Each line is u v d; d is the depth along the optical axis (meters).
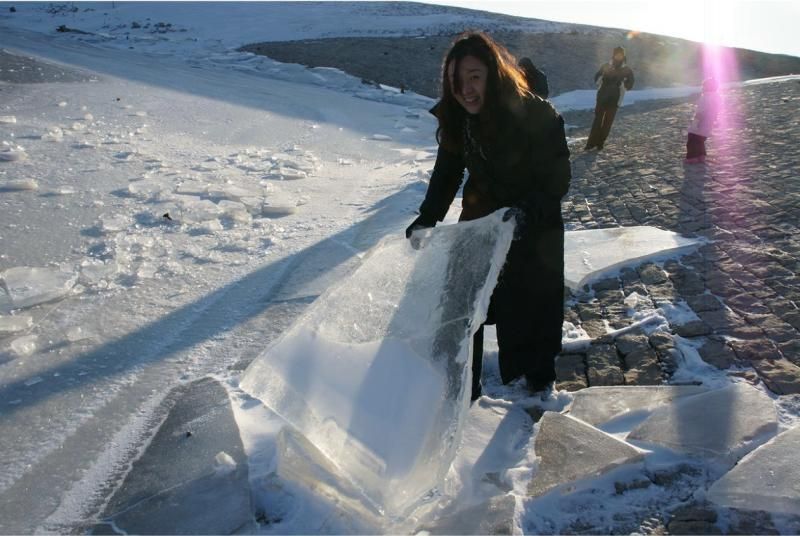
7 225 6.23
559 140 2.92
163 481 2.75
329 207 7.45
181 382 3.67
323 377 2.68
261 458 2.84
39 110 12.95
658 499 2.52
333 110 16.94
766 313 4.07
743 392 3.06
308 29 38.66
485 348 3.94
